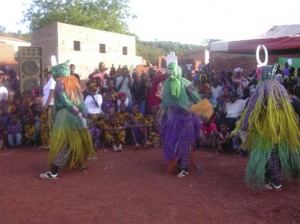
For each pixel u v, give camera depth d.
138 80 10.34
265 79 5.84
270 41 12.14
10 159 8.03
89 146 6.69
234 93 9.20
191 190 5.75
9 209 4.95
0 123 9.43
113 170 6.96
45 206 5.05
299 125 5.70
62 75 6.43
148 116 9.38
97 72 12.20
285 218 4.66
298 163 5.63
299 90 11.12
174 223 4.52
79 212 4.84
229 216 4.73
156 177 6.49
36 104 9.59
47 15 40.22
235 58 25.31
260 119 5.70
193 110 6.67
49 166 6.52
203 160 7.79
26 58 11.83
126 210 4.91
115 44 33.84
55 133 6.42
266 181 5.82
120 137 9.12
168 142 6.64
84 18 40.47
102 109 9.52
